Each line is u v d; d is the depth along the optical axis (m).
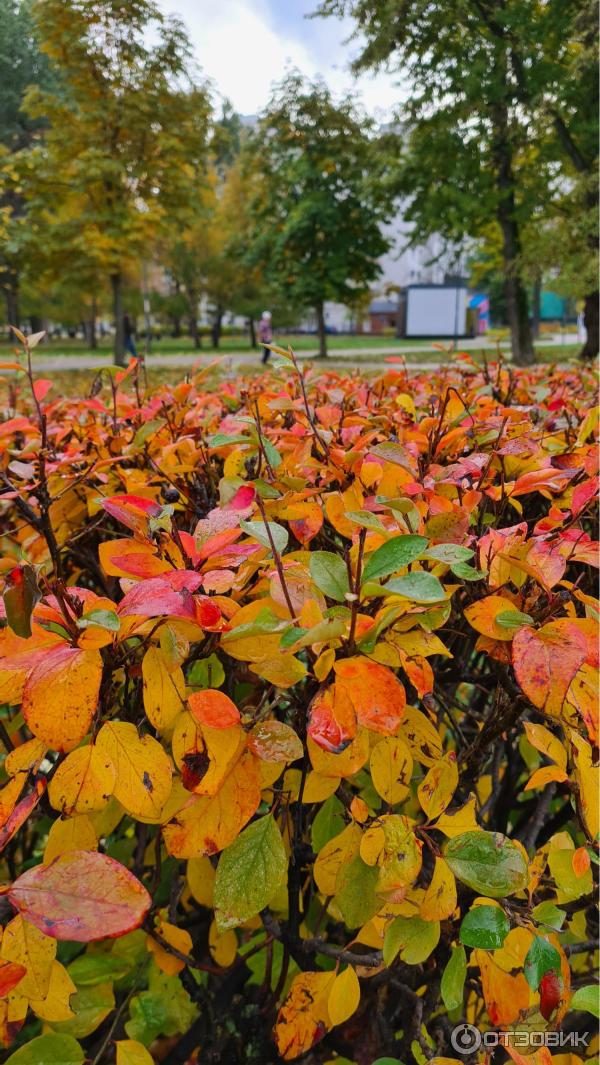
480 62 16.62
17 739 1.49
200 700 0.73
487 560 0.99
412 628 0.85
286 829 1.08
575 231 17.92
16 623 0.65
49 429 1.90
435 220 19.89
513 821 1.73
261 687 0.98
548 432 1.86
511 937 0.90
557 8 15.96
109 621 0.70
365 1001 1.21
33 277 19.69
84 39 15.88
